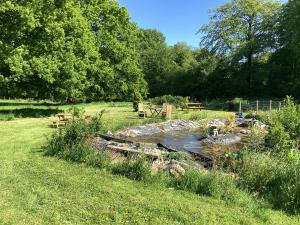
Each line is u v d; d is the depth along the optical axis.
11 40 23.61
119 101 50.62
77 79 28.98
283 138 11.68
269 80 50.38
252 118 23.25
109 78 44.69
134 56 49.72
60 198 7.74
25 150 12.45
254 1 51.19
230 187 8.25
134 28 49.59
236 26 51.94
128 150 11.05
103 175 9.39
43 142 14.09
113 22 46.56
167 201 7.73
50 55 26.48
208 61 55.91
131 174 9.28
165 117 24.25
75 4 33.25
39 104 42.12
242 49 50.78
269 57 52.12
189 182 8.61
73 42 29.16
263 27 51.22
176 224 6.66
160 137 17.86
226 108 37.81
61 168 9.99
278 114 12.86
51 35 25.34
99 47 44.91
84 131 12.00
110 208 7.30
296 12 43.72
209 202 7.77
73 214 6.98
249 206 7.59
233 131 19.56
